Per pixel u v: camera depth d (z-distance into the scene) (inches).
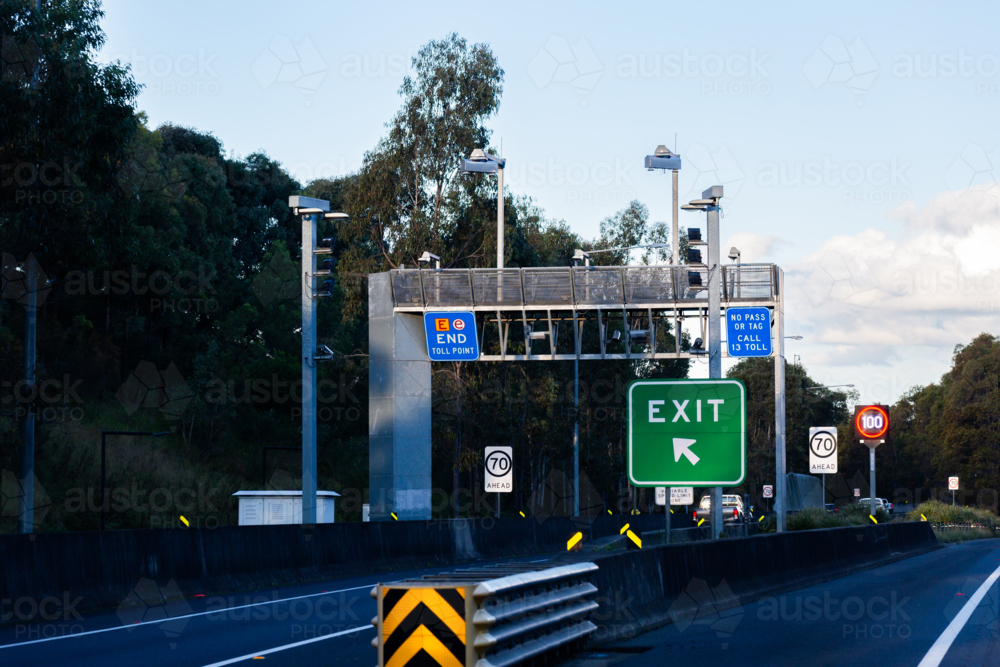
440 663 498.0
